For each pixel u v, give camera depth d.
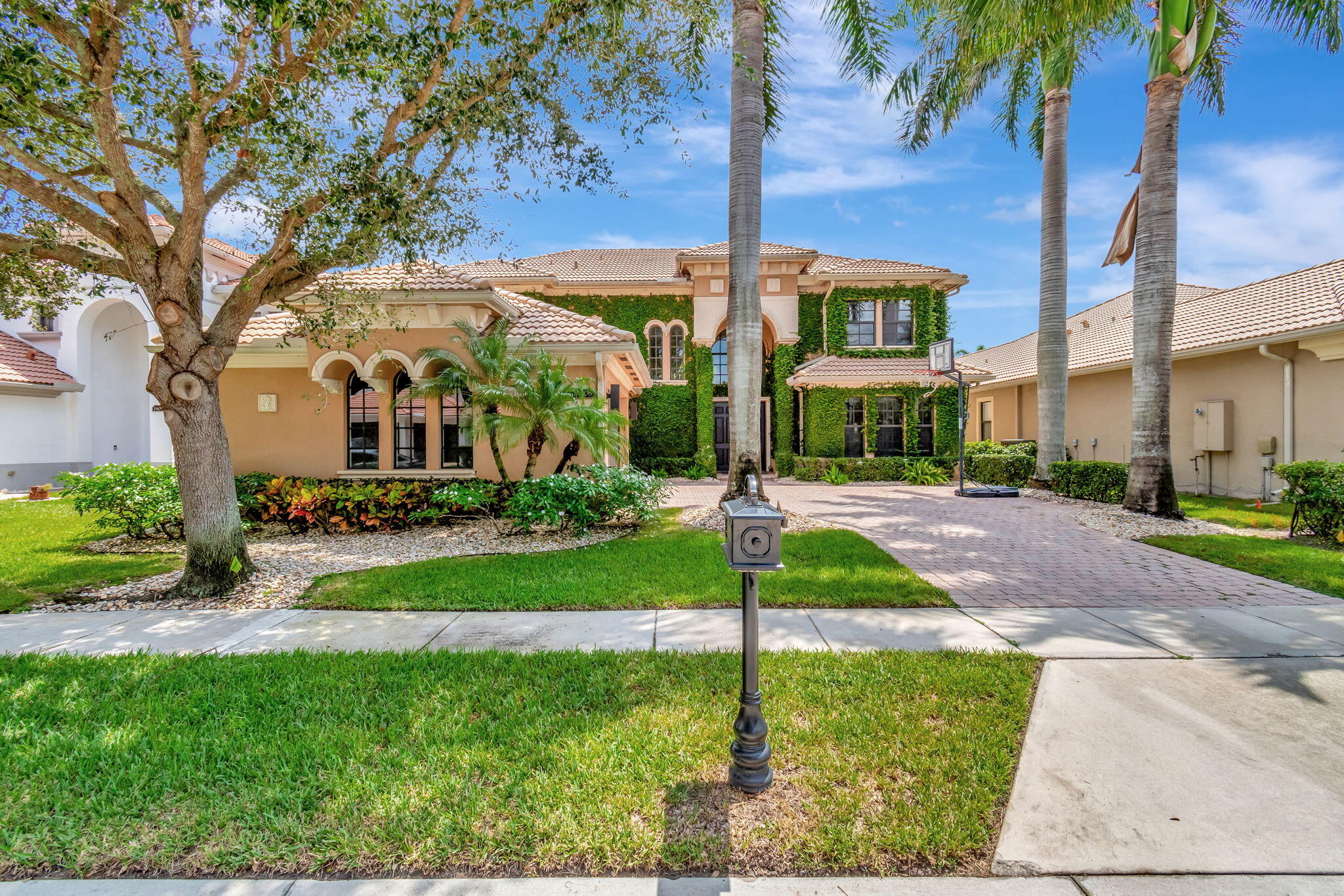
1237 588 6.57
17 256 6.66
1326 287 12.55
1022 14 9.86
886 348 21.91
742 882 2.35
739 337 10.14
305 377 11.91
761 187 10.20
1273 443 12.57
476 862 2.45
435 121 6.54
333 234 6.81
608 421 10.42
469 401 10.65
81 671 4.35
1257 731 3.45
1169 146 10.41
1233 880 2.34
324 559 8.19
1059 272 14.71
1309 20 9.62
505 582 6.72
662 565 7.45
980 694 3.91
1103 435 17.70
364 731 3.46
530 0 6.46
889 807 2.77
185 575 6.58
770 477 21.59
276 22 4.88
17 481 17.44
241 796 2.85
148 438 20.97
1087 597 6.25
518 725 3.52
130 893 2.29
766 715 3.64
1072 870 2.40
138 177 6.64
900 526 10.46
